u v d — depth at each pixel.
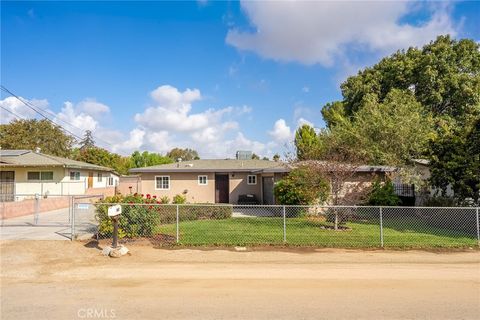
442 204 14.09
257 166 24.45
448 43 28.48
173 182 23.75
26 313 5.25
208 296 6.04
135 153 46.59
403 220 15.33
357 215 15.30
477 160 12.72
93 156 45.44
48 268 7.92
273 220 15.08
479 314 5.24
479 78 26.52
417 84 28.98
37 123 44.88
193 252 9.46
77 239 10.73
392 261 8.61
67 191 24.80
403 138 20.59
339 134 23.31
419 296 6.06
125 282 6.89
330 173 13.98
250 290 6.39
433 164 14.34
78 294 6.16
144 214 11.01
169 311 5.33
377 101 27.77
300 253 9.41
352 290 6.39
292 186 16.06
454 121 25.61
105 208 10.77
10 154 25.16
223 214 15.89
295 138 31.66
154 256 9.03
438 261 8.63
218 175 24.20
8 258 8.69
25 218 16.44
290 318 5.06
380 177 18.31
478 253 9.45
